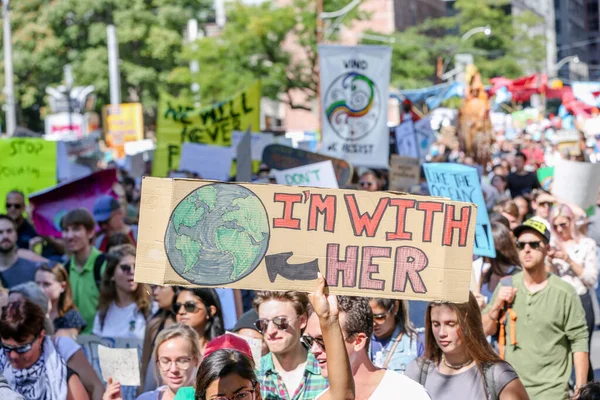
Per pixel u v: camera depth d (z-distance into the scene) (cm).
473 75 5338
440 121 7488
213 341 1059
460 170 1947
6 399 1091
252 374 910
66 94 8512
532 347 1493
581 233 2175
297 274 819
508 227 1888
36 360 1291
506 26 11669
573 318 1483
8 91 10806
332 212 821
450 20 11512
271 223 817
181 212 808
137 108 7581
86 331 1892
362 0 9406
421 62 10525
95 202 2502
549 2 17250
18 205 2550
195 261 808
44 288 1753
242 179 2608
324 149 3216
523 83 7794
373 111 3206
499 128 8119
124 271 1697
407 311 1338
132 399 1523
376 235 822
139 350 1680
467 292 821
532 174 3578
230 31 9362
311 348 1008
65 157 3409
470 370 1120
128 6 11431
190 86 11006
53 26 11719
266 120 10825
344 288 821
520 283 1516
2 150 3125
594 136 6125
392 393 973
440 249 821
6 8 10800
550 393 1480
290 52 9500
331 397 830
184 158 3278
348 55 3200
